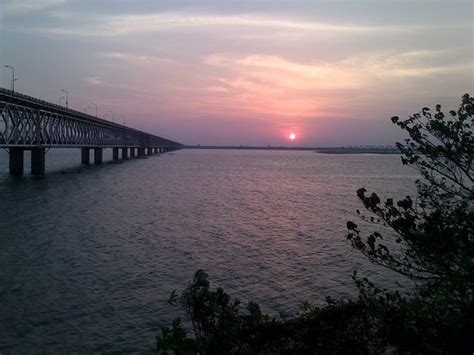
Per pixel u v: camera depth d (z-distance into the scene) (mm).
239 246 29766
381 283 21625
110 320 16797
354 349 8516
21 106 72062
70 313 17406
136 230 34625
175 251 27859
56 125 91812
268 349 8227
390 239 31500
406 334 8078
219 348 7160
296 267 24609
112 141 151000
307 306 9883
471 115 7652
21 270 22953
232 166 155125
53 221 37594
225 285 21281
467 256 6965
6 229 33688
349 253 27906
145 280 21656
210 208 48656
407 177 105500
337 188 76500
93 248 28203
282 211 47406
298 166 164000
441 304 7535
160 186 73000
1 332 15641
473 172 7723
